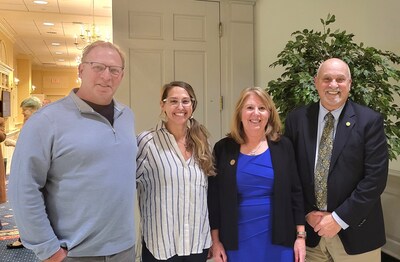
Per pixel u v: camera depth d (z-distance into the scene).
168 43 3.09
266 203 1.63
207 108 3.22
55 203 1.28
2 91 7.51
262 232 1.62
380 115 1.64
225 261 1.66
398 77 2.14
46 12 6.03
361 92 2.10
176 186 1.60
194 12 3.16
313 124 1.74
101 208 1.29
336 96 1.65
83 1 5.38
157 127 1.71
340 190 1.63
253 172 1.63
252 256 1.62
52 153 1.25
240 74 3.30
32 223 1.21
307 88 2.13
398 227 2.70
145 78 3.04
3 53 7.79
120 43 2.96
